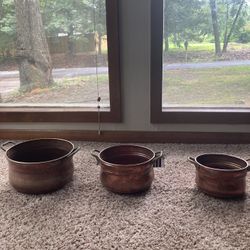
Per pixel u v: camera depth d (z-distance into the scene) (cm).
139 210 82
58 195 90
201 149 121
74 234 73
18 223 77
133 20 116
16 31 125
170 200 86
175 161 111
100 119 127
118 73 121
